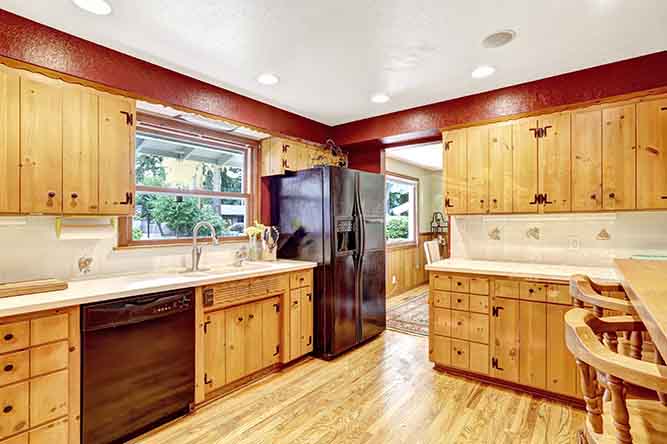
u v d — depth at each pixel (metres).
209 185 3.30
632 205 2.45
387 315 4.73
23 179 1.92
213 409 2.36
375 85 2.93
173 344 2.21
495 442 2.00
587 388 0.95
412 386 2.69
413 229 6.84
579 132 2.63
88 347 1.84
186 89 2.73
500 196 2.95
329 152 4.05
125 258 2.60
